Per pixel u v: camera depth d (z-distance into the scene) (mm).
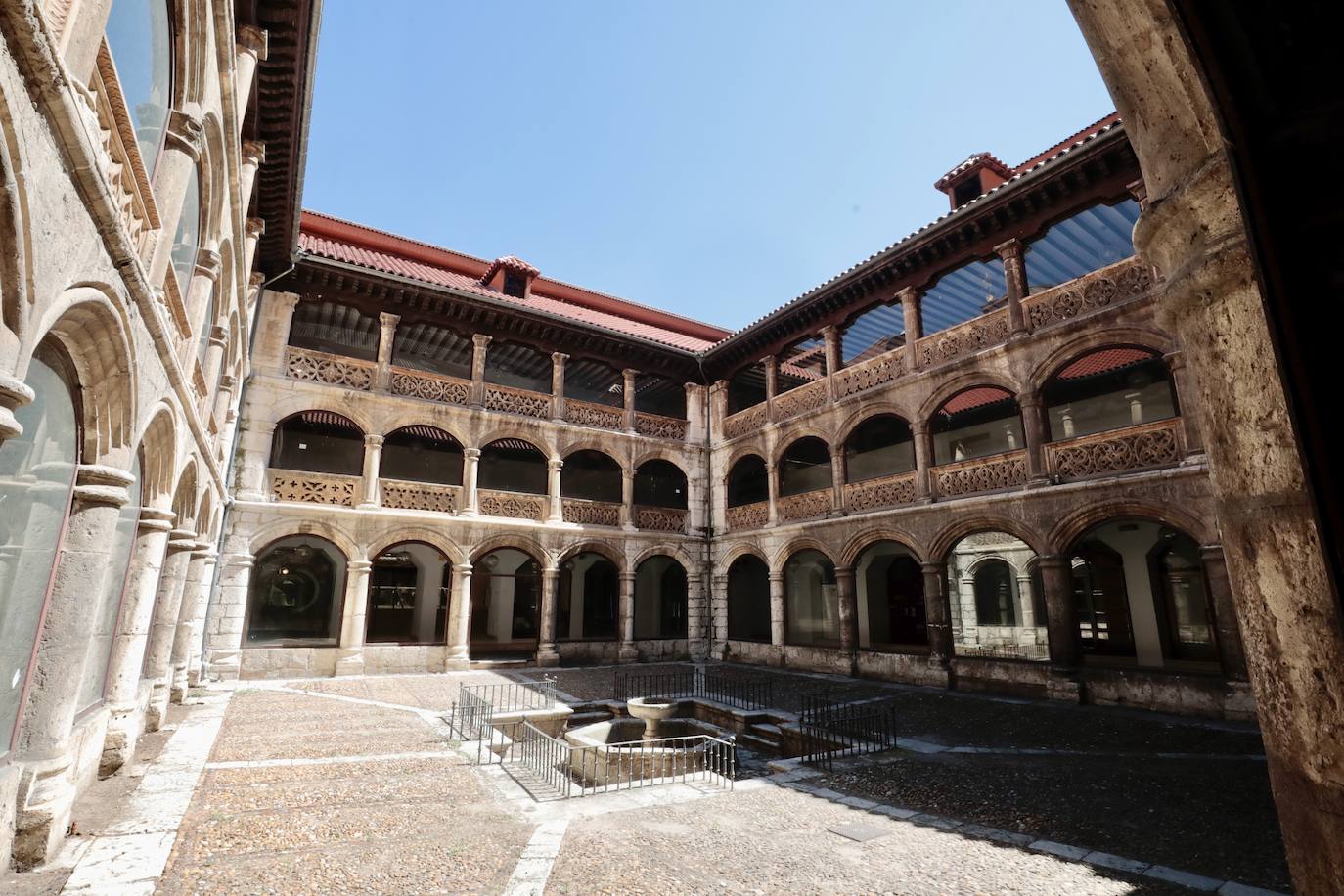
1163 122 2125
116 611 7590
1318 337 1235
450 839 6273
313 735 10711
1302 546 1623
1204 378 2010
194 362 8250
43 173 3324
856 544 19703
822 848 6172
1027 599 22453
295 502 18172
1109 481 14023
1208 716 12219
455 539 20281
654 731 12953
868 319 23234
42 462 4844
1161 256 2211
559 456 22688
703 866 5746
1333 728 1523
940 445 24203
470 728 11227
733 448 25078
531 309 22109
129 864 5289
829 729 11039
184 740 9766
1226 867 5680
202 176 7543
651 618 29375
